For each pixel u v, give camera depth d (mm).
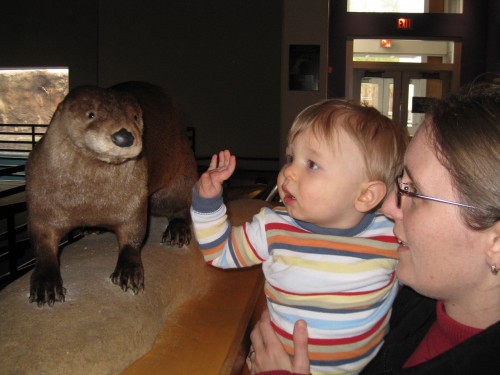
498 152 1008
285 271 1482
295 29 9594
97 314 1468
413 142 1186
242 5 12344
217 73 12547
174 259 1994
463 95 1136
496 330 1040
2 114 14164
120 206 1907
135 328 1487
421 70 12352
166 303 1734
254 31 12383
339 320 1453
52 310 1456
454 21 12000
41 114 14117
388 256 1500
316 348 1459
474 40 12070
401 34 12062
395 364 1360
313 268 1457
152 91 2615
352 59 12203
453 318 1229
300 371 1327
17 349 1288
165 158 2473
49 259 1801
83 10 12773
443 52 12594
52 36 12953
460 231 1080
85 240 2156
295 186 1467
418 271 1180
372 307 1485
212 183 1551
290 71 9664
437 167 1098
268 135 12555
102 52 12852
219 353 1534
